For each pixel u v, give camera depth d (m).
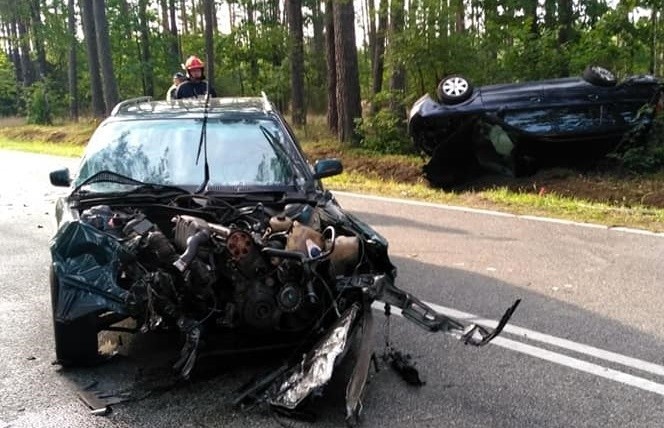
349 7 17.34
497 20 18.25
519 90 11.75
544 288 6.48
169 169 5.66
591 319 5.64
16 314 5.97
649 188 11.01
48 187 13.65
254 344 4.59
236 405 4.16
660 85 11.54
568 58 16.64
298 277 4.21
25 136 30.45
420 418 4.04
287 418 4.01
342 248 4.52
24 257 8.03
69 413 4.12
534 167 12.26
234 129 6.07
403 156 15.74
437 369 4.72
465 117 11.68
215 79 32.84
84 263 4.21
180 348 5.03
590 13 22.64
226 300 4.31
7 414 4.10
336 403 4.20
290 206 5.09
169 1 41.81
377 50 22.03
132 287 4.16
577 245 8.07
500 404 4.21
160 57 40.72
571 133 11.50
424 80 16.98
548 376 4.60
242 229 4.40
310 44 37.88
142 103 6.90
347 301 4.34
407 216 10.01
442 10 16.39
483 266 7.27
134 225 4.46
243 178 5.63
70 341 4.57
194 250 4.11
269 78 29.16
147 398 4.30
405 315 4.46
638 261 7.34
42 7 39.97
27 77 46.16
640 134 11.65
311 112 31.36
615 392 4.36
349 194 12.15
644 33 17.02
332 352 4.00
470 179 12.76
